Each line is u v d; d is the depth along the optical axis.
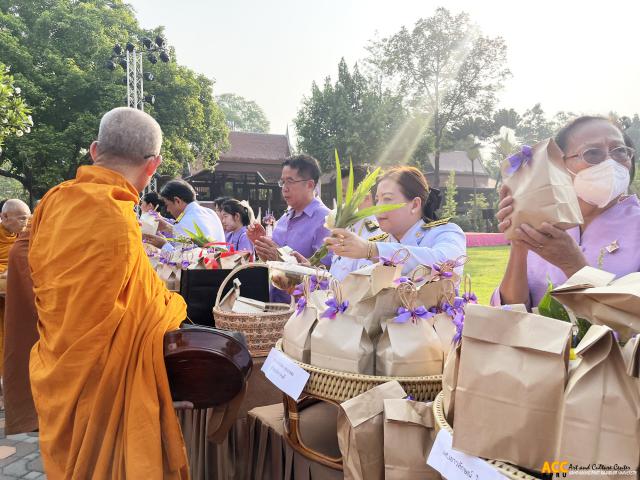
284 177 2.54
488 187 34.72
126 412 1.14
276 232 2.71
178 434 1.19
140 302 1.19
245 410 1.68
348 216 1.59
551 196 0.87
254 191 25.00
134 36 18.19
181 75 18.27
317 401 1.61
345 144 27.03
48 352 1.19
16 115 7.81
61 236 1.12
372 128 27.23
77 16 16.39
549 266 1.19
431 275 1.22
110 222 1.12
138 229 1.18
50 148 15.19
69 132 15.48
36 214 1.25
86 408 1.14
